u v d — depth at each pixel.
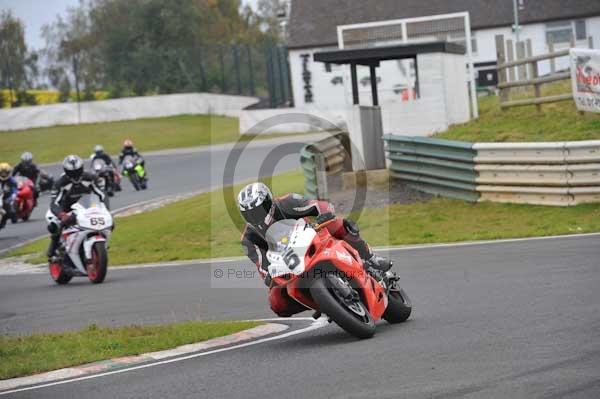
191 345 29.66
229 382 23.19
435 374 21.52
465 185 66.00
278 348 27.56
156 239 68.88
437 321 29.22
